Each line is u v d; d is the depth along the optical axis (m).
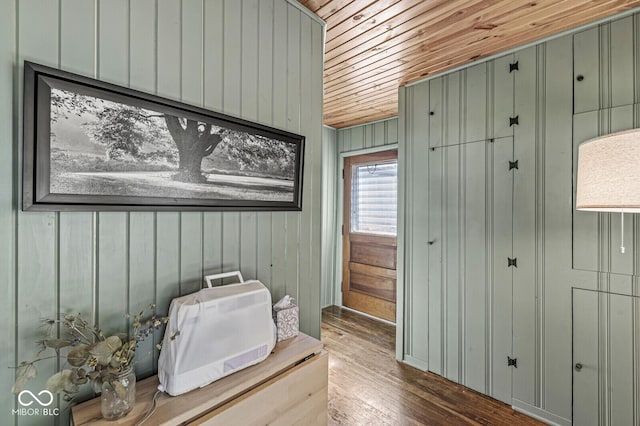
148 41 1.05
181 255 1.15
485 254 2.16
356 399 2.07
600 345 1.70
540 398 1.90
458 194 2.30
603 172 1.08
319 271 1.75
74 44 0.90
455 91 2.32
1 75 0.79
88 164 0.90
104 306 0.97
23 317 0.83
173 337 0.95
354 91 2.81
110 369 0.86
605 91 1.70
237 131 1.31
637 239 1.60
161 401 0.93
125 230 1.01
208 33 1.22
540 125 1.92
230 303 1.08
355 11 1.64
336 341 3.04
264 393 1.08
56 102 0.85
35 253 0.85
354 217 4.00
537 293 1.92
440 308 2.40
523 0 1.54
